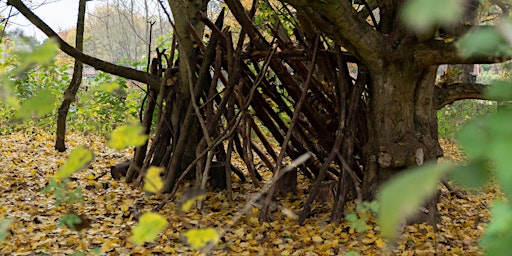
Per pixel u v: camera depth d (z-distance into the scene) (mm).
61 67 12953
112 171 8195
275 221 6051
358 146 7227
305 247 5297
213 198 6930
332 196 6789
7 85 1126
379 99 6121
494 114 596
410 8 496
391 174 6113
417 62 5680
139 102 13234
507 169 525
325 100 7160
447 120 14719
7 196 6973
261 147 12141
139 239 1229
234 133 7145
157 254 4938
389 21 6281
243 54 7191
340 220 5965
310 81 6680
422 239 5488
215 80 7234
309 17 5637
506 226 678
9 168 8844
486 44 620
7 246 4926
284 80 7137
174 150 7469
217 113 7055
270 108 7609
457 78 12797
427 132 6125
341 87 6445
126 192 7207
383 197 518
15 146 11250
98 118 13312
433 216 6012
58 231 5379
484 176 563
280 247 5254
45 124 13328
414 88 6039
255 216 6176
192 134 7770
